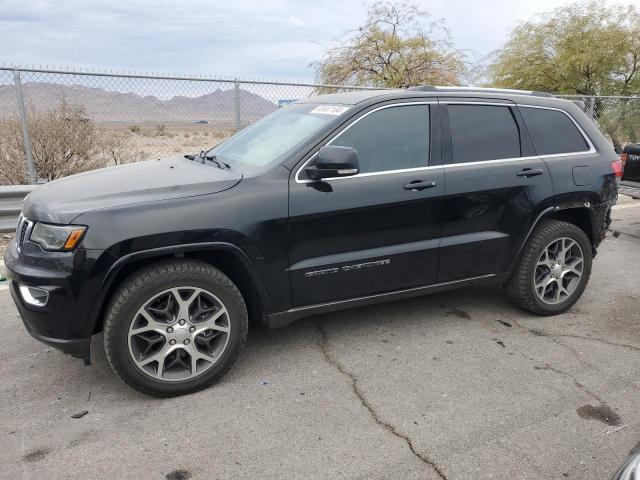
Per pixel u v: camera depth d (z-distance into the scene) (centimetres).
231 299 331
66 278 294
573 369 363
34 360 373
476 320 444
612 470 263
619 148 1368
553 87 1802
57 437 288
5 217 643
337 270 361
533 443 283
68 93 764
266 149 382
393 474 260
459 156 398
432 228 388
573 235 443
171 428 297
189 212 314
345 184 356
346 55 1588
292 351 388
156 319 320
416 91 398
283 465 266
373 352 387
